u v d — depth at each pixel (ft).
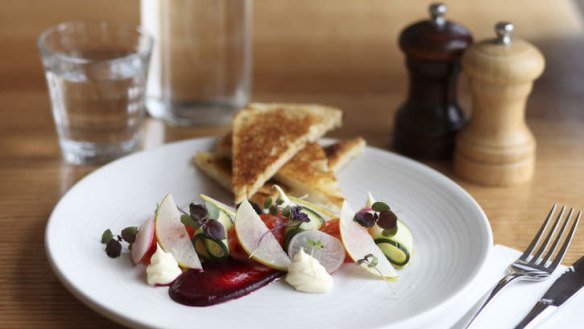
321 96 3.58
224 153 3.09
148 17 3.38
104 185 2.91
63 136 3.19
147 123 3.43
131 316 2.39
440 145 3.22
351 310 2.47
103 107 3.15
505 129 3.08
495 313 2.49
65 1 4.18
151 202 2.88
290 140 3.04
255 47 3.86
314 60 3.80
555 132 3.38
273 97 3.56
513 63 2.99
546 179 3.15
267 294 2.51
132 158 3.04
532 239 2.85
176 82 3.42
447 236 2.73
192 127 3.41
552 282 2.59
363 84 3.67
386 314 2.45
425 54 3.12
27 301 2.59
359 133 3.38
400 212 2.85
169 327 2.37
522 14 4.08
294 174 2.94
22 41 3.87
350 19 4.08
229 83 3.44
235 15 3.37
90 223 2.75
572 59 3.78
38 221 2.90
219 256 2.57
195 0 3.33
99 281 2.51
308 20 4.07
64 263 2.55
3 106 3.49
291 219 2.63
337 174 3.01
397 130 3.27
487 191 3.08
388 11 4.14
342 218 2.61
